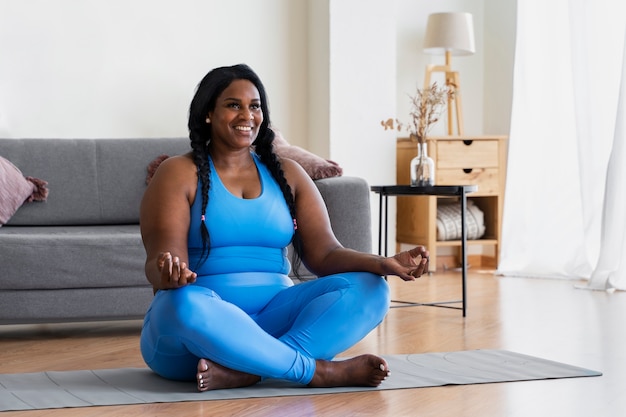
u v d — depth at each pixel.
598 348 3.40
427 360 3.12
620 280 5.13
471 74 6.59
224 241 2.70
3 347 3.53
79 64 5.14
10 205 4.25
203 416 2.31
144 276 3.77
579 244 5.74
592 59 5.36
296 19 5.86
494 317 4.19
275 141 4.56
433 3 6.43
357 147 5.83
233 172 2.78
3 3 4.94
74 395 2.55
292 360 2.58
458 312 4.36
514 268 5.95
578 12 5.39
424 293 5.07
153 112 5.36
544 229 5.86
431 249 6.03
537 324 3.98
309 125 5.96
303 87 5.93
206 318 2.46
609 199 5.16
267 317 2.76
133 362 3.17
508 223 5.98
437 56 6.46
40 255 3.65
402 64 6.32
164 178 2.67
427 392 2.62
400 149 6.14
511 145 5.98
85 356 3.30
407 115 6.34
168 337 2.53
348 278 2.70
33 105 5.02
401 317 4.20
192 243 2.69
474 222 6.21
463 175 6.07
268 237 2.75
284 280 2.83
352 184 4.11
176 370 2.70
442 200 6.40
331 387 2.64
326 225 2.88
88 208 4.47
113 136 5.25
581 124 5.43
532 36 5.94
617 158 5.14
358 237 4.12
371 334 3.73
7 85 4.96
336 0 5.70
